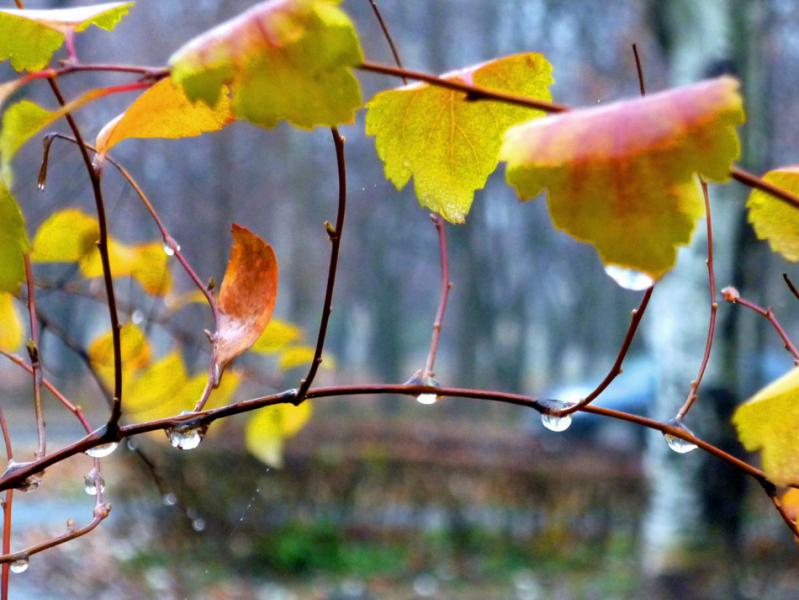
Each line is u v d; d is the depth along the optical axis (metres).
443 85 0.66
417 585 9.09
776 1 14.23
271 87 0.64
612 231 0.60
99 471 1.09
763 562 7.68
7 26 0.88
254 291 0.94
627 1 19.86
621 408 12.92
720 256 6.91
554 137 0.62
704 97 0.60
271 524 9.45
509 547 10.21
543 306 45.94
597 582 9.10
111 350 1.43
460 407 26.53
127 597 7.20
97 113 2.54
